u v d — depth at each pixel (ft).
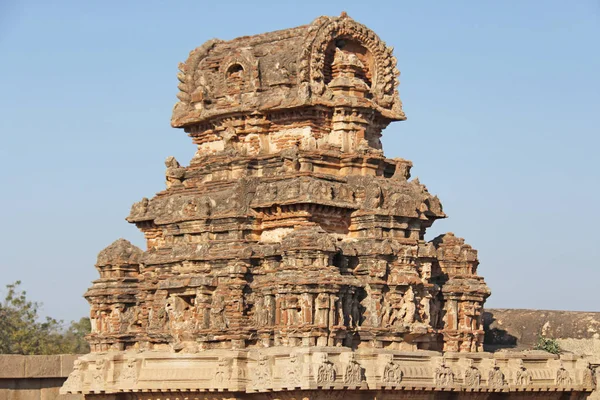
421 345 201.67
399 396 192.03
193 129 218.18
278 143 208.74
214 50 217.97
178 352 199.21
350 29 210.79
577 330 243.19
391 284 197.67
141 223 219.41
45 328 333.21
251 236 201.87
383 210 201.46
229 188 205.77
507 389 207.31
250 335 195.83
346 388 183.11
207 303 198.29
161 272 207.51
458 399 202.28
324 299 188.96
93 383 205.46
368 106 207.92
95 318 217.56
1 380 223.92
